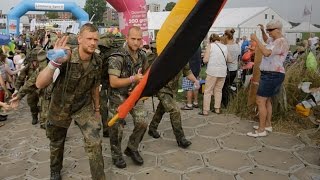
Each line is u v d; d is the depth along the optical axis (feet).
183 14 8.34
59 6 61.77
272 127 18.56
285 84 21.21
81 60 9.82
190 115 21.86
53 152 11.80
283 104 19.72
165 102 15.29
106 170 13.29
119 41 12.78
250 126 19.20
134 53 12.43
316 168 13.41
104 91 16.07
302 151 15.23
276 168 13.50
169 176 12.84
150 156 14.79
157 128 18.99
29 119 21.93
